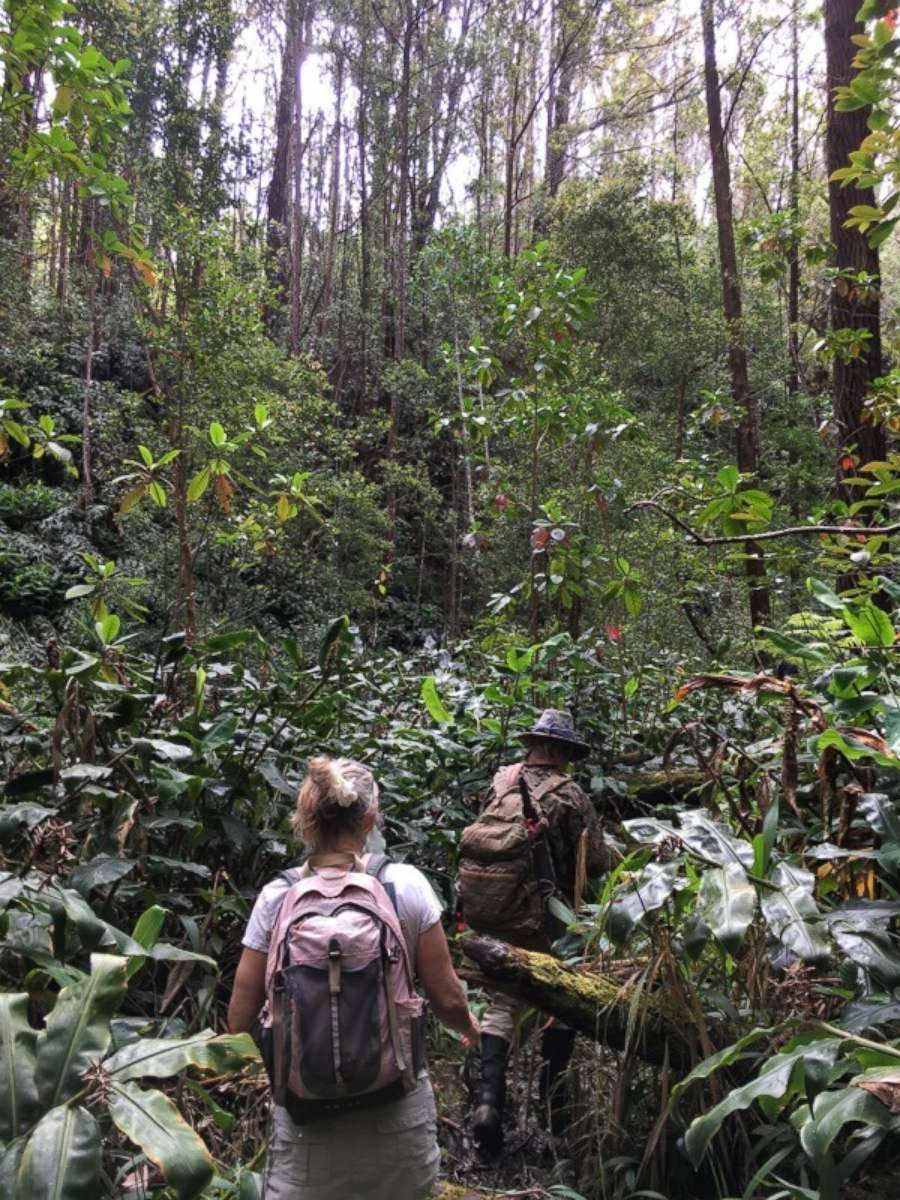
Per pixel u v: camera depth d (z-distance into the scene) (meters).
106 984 1.95
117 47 13.77
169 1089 2.66
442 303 16.97
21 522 14.15
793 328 15.66
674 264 18.33
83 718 3.20
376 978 1.84
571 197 17.73
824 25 7.61
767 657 5.71
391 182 25.12
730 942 2.27
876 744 2.60
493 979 2.76
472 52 23.77
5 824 2.63
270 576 13.28
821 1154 1.86
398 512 19.67
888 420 5.79
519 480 10.01
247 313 10.24
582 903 3.26
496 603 6.72
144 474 5.43
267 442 12.30
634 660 6.75
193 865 3.13
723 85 17.41
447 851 4.42
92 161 4.45
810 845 3.04
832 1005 2.57
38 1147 1.65
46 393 15.52
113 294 18.70
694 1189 2.64
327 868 2.03
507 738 4.83
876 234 3.53
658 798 5.15
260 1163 2.50
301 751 4.11
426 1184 1.93
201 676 3.54
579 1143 2.91
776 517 12.80
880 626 2.78
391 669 5.84
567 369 7.52
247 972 2.01
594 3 21.95
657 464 11.22
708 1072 2.24
